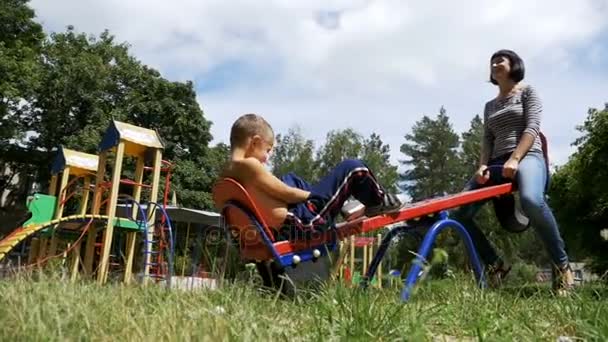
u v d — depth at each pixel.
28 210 11.02
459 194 4.16
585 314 2.43
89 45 28.83
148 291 2.83
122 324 1.96
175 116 28.14
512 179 4.51
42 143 27.00
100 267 6.16
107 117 26.94
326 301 2.45
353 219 3.45
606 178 24.00
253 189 3.20
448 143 60.56
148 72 29.09
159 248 9.85
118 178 9.20
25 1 25.27
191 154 28.69
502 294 3.20
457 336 2.27
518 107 4.71
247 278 3.00
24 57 24.27
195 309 2.24
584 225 26.00
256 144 3.34
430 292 2.98
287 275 3.10
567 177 26.81
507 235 34.22
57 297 2.35
